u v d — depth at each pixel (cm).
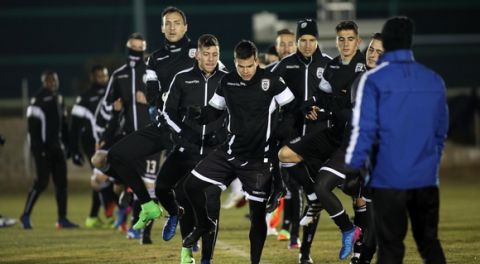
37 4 7956
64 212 3588
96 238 3138
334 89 2189
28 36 7962
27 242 3023
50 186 5844
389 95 1638
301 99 2419
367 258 2116
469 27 8044
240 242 2912
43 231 3444
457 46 7994
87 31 7962
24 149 6016
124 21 7950
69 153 3644
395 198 1645
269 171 2142
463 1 8038
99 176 3250
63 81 7950
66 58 7956
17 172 5953
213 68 2280
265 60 3394
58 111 3600
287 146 2164
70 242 3008
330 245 2764
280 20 7881
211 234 2195
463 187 5397
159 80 2509
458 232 3072
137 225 2422
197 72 2306
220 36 7925
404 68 1656
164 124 2370
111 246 2858
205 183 2152
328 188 2055
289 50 2880
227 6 7912
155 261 2466
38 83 7950
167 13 2484
